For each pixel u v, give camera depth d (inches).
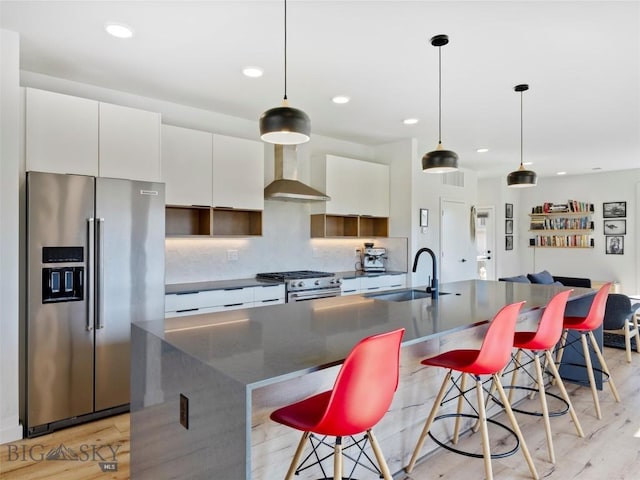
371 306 103.1
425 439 92.6
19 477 89.3
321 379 73.5
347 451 77.7
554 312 98.2
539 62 119.5
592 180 315.9
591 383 120.1
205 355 60.7
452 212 250.8
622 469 92.3
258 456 65.3
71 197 111.9
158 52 114.4
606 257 309.1
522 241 353.7
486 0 88.7
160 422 69.4
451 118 175.3
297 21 97.9
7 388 103.6
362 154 226.7
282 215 195.2
